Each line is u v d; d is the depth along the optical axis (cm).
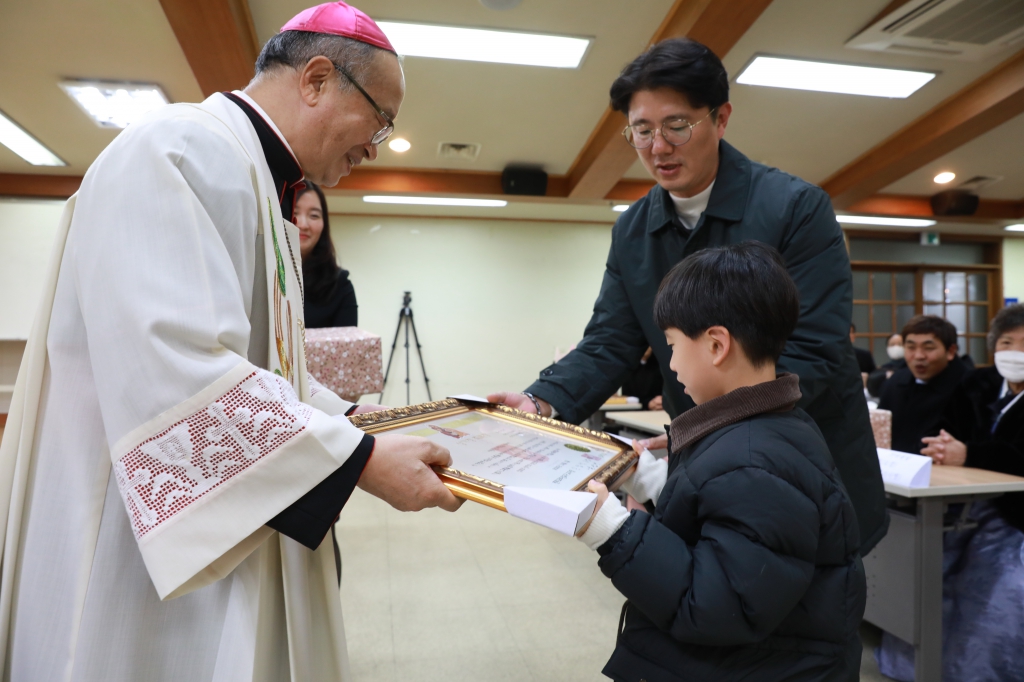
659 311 94
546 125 449
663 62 112
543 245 714
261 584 75
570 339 714
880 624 175
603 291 146
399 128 454
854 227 712
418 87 388
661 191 131
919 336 237
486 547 295
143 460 62
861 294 738
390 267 684
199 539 61
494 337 702
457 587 247
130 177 65
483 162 536
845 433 118
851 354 116
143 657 69
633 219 138
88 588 67
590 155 489
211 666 70
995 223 674
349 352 153
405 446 69
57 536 69
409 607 228
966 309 752
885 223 679
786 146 481
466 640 202
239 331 66
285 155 86
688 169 119
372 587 247
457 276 696
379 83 87
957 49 337
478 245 701
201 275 64
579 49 342
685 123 114
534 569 266
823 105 411
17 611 70
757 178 121
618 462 90
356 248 678
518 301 707
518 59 353
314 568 88
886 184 512
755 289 85
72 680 66
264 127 84
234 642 69
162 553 60
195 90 380
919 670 163
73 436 69
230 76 330
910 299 748
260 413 64
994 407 204
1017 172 555
